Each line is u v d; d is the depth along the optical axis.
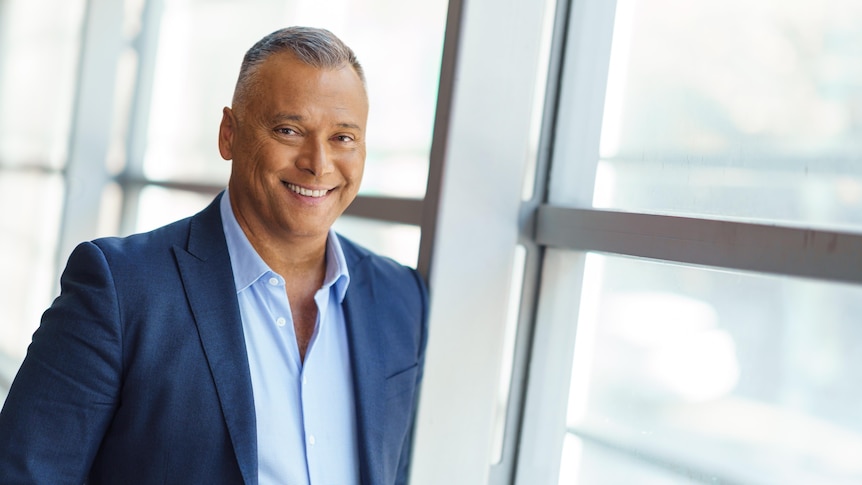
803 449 1.35
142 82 3.40
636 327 1.62
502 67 1.74
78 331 1.30
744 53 1.47
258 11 2.78
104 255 1.35
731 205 1.47
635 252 1.53
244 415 1.34
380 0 2.31
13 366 3.82
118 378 1.31
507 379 1.82
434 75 2.11
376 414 1.49
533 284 1.82
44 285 3.61
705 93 1.53
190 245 1.43
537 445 1.80
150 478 1.31
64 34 3.67
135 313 1.33
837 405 1.31
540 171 1.82
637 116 1.66
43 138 3.76
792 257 1.26
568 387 1.75
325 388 1.47
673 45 1.60
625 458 1.63
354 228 2.28
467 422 1.75
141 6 3.42
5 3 4.27
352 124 1.43
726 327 1.46
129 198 3.40
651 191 1.62
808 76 1.37
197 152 3.03
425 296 1.67
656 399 1.58
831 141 1.33
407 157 2.18
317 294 1.49
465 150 1.71
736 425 1.44
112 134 3.46
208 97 3.00
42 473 1.26
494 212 1.75
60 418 1.28
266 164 1.40
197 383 1.33
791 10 1.41
